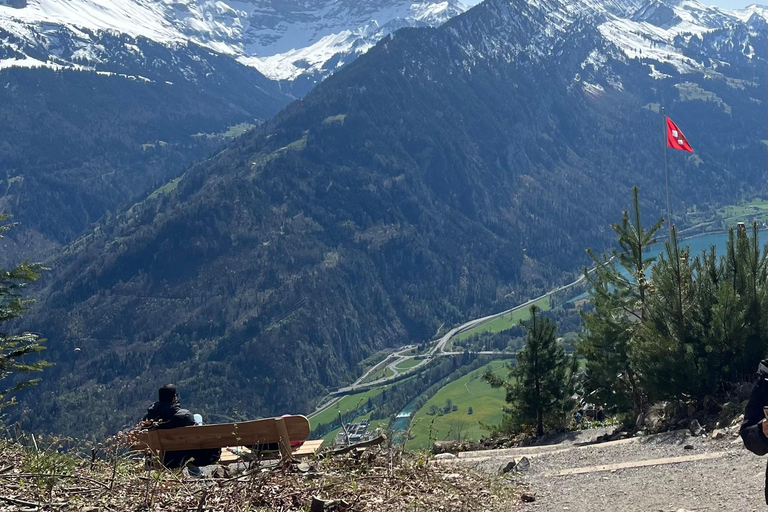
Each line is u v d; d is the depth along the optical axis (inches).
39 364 368.8
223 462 318.3
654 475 341.4
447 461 408.8
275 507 244.4
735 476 307.0
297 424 297.6
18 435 281.4
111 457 272.7
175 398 335.3
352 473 287.6
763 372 148.1
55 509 221.8
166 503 237.5
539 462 454.0
